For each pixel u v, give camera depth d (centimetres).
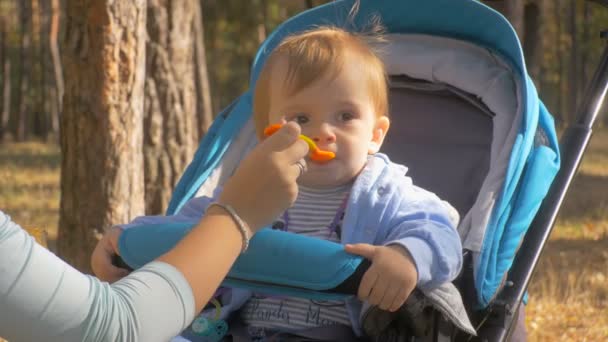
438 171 365
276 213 199
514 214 308
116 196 581
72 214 591
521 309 338
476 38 372
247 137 367
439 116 375
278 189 196
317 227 289
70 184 589
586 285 755
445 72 372
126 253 262
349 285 237
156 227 262
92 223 583
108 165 578
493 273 290
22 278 168
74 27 576
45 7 3459
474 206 304
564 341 596
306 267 236
